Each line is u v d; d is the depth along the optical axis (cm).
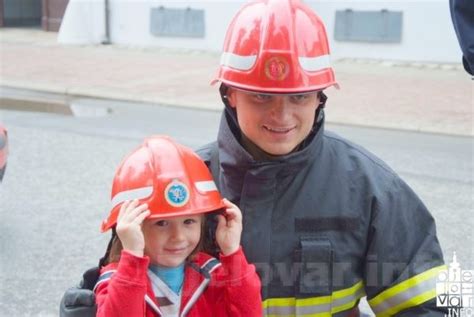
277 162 193
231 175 200
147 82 1287
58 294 421
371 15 1541
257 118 189
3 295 419
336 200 199
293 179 198
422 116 987
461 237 500
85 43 1906
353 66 1484
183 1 1781
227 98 200
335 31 1583
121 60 1603
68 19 1916
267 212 199
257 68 184
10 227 525
